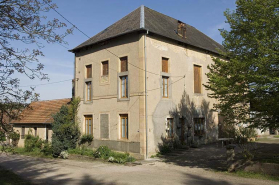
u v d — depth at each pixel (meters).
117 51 19.27
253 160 11.93
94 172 13.70
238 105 11.84
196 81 21.94
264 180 10.36
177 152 18.14
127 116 18.42
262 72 10.20
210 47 23.91
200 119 21.92
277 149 17.28
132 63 18.14
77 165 16.52
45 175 13.57
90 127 21.30
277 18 10.08
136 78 17.81
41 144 24.75
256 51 10.91
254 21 10.80
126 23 20.38
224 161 14.80
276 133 29.58
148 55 17.81
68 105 23.06
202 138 21.69
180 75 20.22
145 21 19.02
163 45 19.00
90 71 21.73
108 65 19.92
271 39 10.43
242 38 11.48
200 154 17.33
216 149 19.00
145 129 17.09
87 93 21.86
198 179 11.05
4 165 18.16
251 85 10.57
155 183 10.59
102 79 20.33
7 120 10.93
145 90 17.31
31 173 14.40
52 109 27.05
